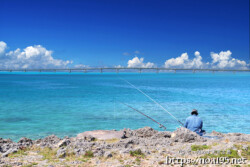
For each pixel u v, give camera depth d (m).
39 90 47.41
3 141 9.30
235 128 14.55
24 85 65.88
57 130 13.84
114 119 17.08
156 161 6.76
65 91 44.12
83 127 14.69
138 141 9.22
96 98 31.94
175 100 29.55
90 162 6.69
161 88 54.62
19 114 19.05
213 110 21.41
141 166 6.38
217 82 87.56
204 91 45.25
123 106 23.66
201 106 23.95
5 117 17.70
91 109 21.70
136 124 15.70
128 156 7.27
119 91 44.69
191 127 10.74
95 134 10.46
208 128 14.55
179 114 19.31
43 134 12.97
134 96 34.75
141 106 23.84
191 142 9.16
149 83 79.88
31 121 16.36
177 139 9.41
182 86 62.81
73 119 17.06
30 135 12.77
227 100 29.80
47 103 26.30
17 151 7.89
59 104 25.28
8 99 30.36
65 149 7.83
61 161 6.81
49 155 7.45
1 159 6.99
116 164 6.53
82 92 42.31
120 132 10.72
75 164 6.52
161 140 9.37
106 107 22.92
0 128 14.23
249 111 20.62
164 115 18.81
